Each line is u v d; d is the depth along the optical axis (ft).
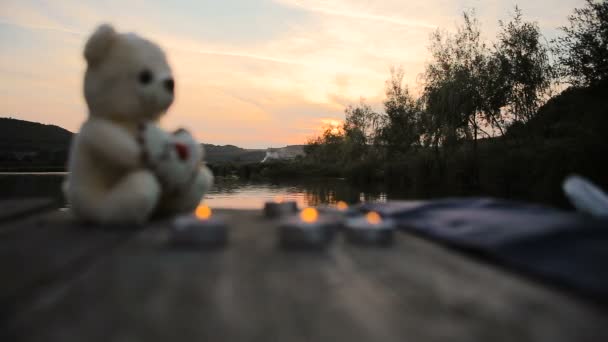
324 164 194.59
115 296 5.63
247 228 10.84
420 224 10.32
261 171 193.57
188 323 4.78
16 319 4.88
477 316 5.07
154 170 11.80
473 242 7.86
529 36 68.90
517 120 71.82
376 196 72.02
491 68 74.33
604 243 6.99
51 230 10.45
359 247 8.64
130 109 11.71
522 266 6.67
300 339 4.41
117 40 11.84
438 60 81.35
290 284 6.18
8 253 7.82
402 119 103.71
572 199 10.11
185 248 8.43
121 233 10.01
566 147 50.49
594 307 5.37
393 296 5.73
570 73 49.06
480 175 70.59
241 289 5.94
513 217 9.25
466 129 78.13
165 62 12.62
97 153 11.30
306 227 8.32
